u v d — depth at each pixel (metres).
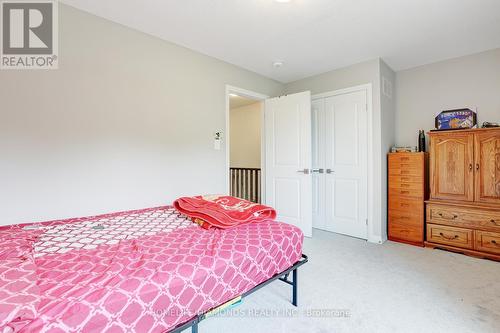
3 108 1.73
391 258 2.63
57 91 1.94
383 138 3.19
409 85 3.49
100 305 0.85
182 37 2.54
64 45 1.97
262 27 2.36
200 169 2.90
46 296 0.85
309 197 3.34
